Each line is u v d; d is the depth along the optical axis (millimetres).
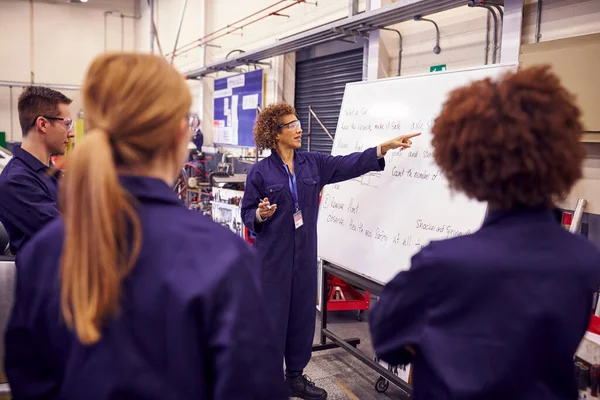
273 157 2502
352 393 2600
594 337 1306
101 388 675
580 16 2480
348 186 2699
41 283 758
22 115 1854
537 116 791
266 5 6000
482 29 3125
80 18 10672
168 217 739
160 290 688
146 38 10586
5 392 1532
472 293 800
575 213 2215
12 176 1791
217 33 7488
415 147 2277
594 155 2336
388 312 921
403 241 2207
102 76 736
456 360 812
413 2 2840
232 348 667
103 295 663
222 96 7086
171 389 678
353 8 3846
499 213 858
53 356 762
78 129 8047
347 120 2824
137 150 734
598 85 2141
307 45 4441
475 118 817
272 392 721
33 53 10398
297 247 2438
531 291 787
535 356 806
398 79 2523
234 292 693
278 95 5699
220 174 5242
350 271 2623
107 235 660
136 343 683
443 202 2061
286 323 2439
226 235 751
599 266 834
